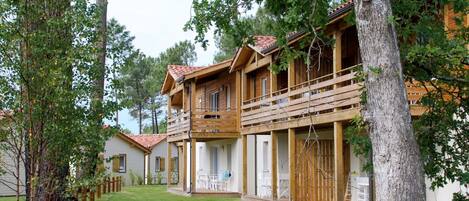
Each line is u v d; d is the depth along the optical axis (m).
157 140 39.06
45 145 7.85
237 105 21.39
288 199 16.75
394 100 5.98
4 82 7.67
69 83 7.84
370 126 6.14
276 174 17.16
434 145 7.29
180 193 23.25
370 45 6.12
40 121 7.78
